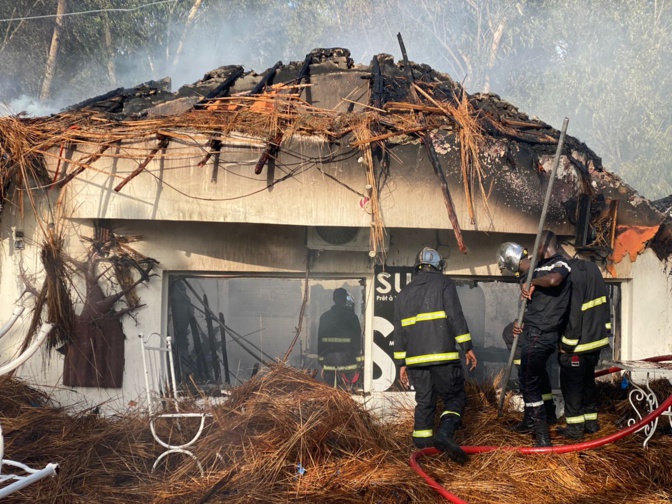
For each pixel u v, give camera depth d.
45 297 5.50
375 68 6.86
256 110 5.75
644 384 6.09
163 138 5.19
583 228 6.04
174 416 4.61
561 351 5.34
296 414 5.01
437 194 5.53
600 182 6.34
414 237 6.21
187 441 5.01
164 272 5.84
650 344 6.56
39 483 4.32
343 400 5.27
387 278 6.20
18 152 5.29
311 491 4.39
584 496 4.47
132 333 5.70
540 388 5.24
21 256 5.56
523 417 5.77
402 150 5.46
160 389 5.73
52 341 5.57
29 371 5.57
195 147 5.25
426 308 5.05
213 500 4.22
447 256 6.25
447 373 5.01
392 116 5.82
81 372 5.59
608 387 6.48
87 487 4.40
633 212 6.41
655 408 5.51
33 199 5.47
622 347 6.60
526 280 5.13
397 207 5.47
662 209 7.24
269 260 5.95
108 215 5.32
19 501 4.11
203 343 8.05
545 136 6.44
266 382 5.37
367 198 5.41
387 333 6.21
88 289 5.61
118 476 4.60
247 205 5.30
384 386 6.20
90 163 5.29
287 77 7.21
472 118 6.07
